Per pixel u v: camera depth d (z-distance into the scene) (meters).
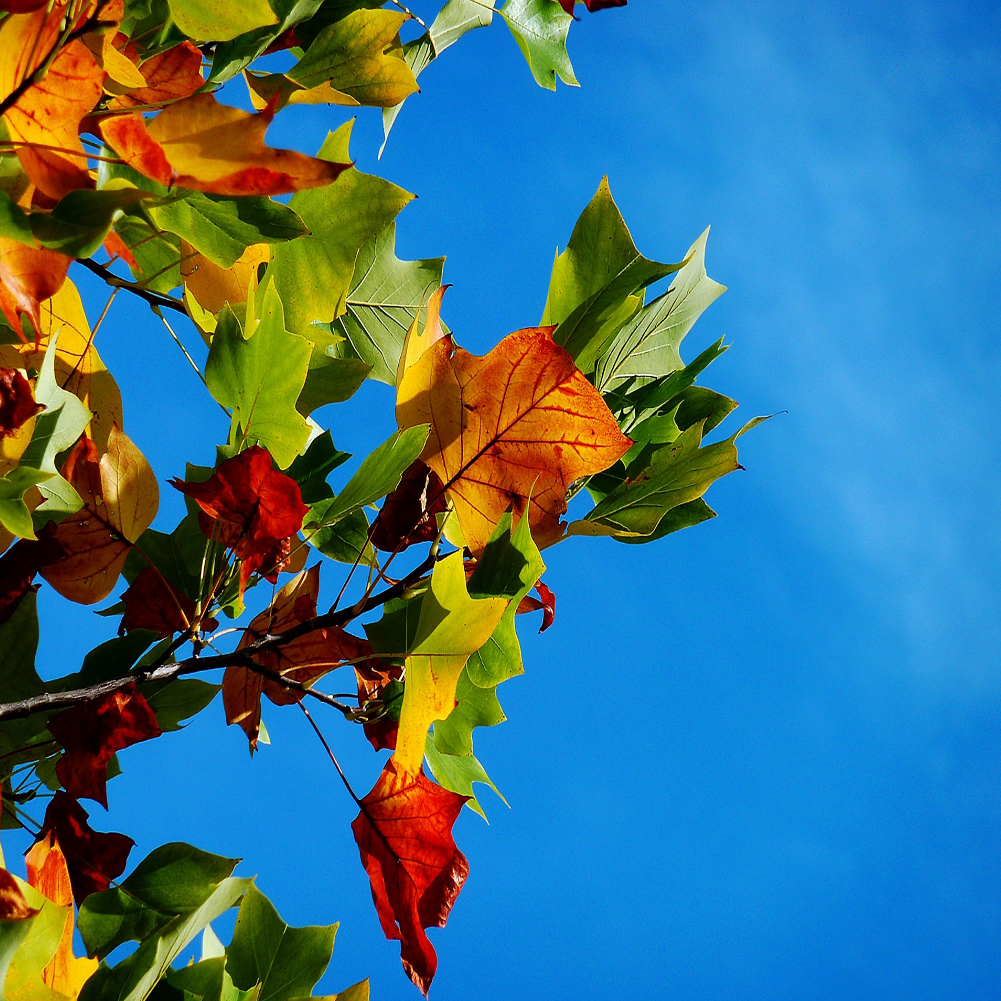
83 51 1.34
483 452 1.53
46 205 1.39
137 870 1.52
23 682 1.54
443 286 1.53
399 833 1.50
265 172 1.34
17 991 1.39
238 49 1.52
